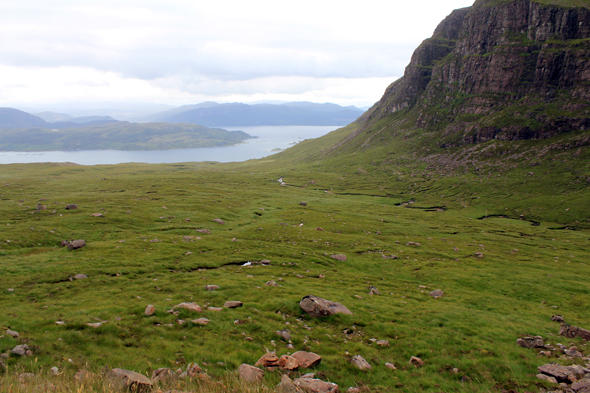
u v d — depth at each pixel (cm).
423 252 7494
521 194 17688
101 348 2152
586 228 13200
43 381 1475
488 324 3419
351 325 3136
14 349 1894
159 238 6562
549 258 7981
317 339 2767
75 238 6353
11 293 3409
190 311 2948
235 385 1580
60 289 3647
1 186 13225
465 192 19588
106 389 1377
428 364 2462
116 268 4503
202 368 1983
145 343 2322
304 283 4575
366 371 2253
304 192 19050
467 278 5706
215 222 8956
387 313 3550
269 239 7500
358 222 10900
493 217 15500
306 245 7231
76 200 10300
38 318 2547
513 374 2288
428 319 3462
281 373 1981
